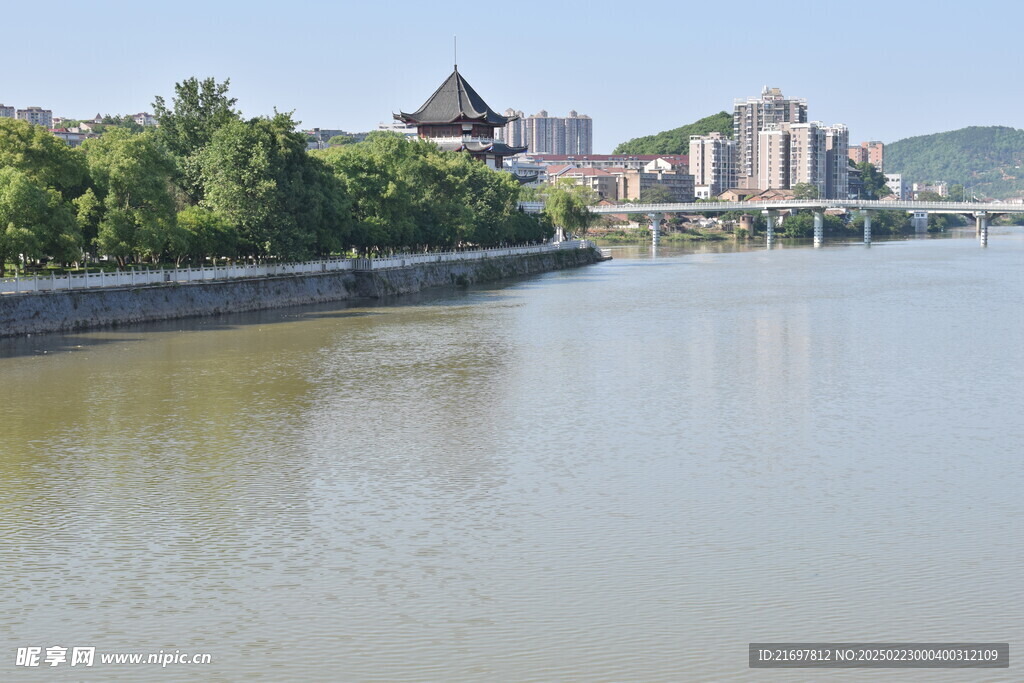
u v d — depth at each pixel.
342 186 138.88
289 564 39.88
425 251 168.12
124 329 100.00
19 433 59.00
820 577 38.34
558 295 141.75
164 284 107.81
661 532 42.88
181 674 32.09
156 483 49.62
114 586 38.06
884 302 130.00
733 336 98.38
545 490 48.34
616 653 33.03
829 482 49.53
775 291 146.88
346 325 106.06
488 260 173.12
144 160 105.88
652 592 37.19
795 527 43.41
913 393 70.19
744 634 34.16
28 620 35.56
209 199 120.38
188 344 91.25
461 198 173.50
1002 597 36.62
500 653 33.12
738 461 53.16
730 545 41.44
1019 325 105.81
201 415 63.44
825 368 80.06
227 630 34.78
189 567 39.66
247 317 112.19
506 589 37.53
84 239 104.94
